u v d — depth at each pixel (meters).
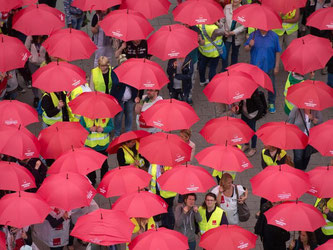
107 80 50.09
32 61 53.09
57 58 48.38
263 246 42.66
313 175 41.53
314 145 44.19
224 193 42.59
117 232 36.88
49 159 46.84
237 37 55.66
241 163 42.06
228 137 44.25
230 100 46.66
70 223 42.00
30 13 52.41
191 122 45.09
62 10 64.12
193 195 40.84
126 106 51.38
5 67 48.97
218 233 37.88
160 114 44.84
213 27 53.41
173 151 42.47
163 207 39.34
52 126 43.94
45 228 41.75
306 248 40.62
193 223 41.66
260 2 56.38
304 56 50.06
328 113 55.81
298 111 48.03
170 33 50.28
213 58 55.16
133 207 38.84
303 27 59.59
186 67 51.84
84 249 44.88
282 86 58.00
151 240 36.44
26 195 38.62
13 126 43.44
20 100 55.84
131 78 47.09
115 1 53.28
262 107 48.94
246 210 43.12
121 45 53.22
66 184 39.34
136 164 44.75
